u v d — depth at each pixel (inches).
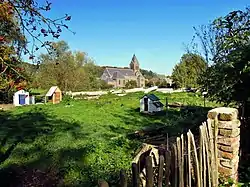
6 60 134.3
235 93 226.8
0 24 139.4
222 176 165.8
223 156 165.2
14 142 423.8
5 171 291.1
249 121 220.5
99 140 416.8
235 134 165.6
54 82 1337.4
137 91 1674.5
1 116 736.3
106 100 1184.8
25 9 139.2
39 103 1128.8
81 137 451.2
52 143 409.4
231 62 212.7
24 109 906.7
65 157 327.9
